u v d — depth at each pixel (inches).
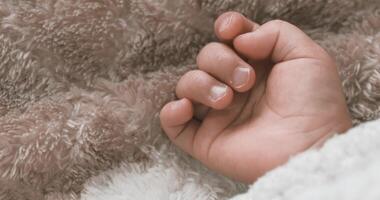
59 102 8.9
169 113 8.5
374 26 9.2
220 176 8.7
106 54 9.1
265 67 8.7
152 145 8.8
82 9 8.9
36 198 8.7
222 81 8.4
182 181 8.6
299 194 7.0
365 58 8.8
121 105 8.9
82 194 8.7
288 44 8.4
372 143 7.2
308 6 9.1
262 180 7.4
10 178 8.5
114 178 8.7
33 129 8.6
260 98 8.6
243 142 8.3
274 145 8.2
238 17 8.6
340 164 7.1
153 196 8.5
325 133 8.1
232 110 8.6
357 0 9.2
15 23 8.9
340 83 8.4
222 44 8.6
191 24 9.0
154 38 9.0
